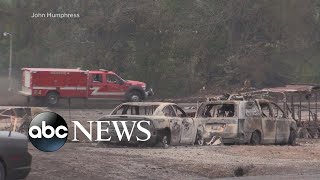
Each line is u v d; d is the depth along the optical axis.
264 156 22.02
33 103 47.22
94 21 69.44
